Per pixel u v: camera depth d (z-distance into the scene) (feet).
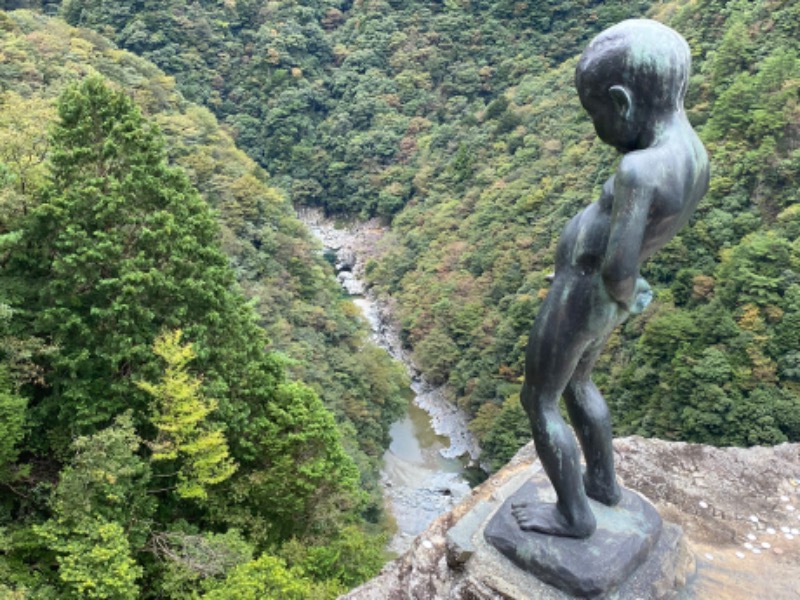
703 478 24.61
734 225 98.48
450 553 19.71
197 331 44.78
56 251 44.73
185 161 130.82
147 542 40.93
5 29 135.44
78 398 41.19
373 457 98.89
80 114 47.57
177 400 39.73
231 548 40.09
